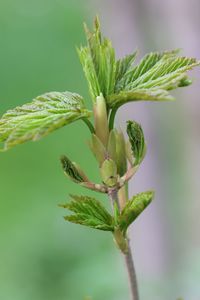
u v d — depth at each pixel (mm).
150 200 359
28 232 2199
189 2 1310
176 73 354
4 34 3199
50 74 3182
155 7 1363
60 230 2100
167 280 1439
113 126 365
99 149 364
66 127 3002
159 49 1398
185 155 1546
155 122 1525
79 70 3189
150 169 1583
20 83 3182
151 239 1645
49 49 3195
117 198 368
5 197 2719
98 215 363
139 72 367
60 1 3168
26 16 3205
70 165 369
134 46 1407
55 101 354
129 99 354
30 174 2859
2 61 3180
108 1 1409
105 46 364
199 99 1352
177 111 1496
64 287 1935
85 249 2043
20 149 2898
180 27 1339
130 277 372
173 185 1612
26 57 3203
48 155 2941
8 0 3184
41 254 2047
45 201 2625
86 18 2094
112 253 1756
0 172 2879
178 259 1640
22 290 1995
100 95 360
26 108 349
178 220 1645
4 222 2447
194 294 1368
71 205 360
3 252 2141
